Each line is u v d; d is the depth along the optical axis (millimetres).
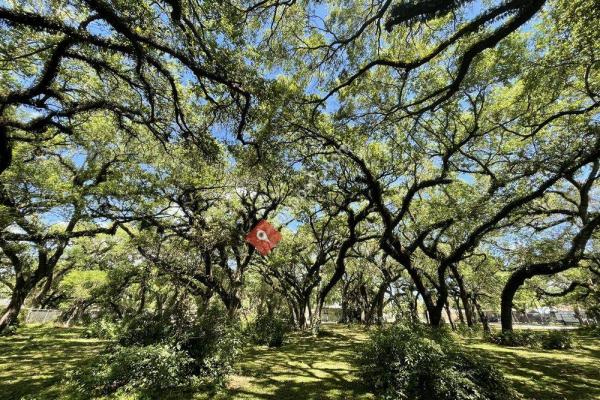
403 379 5641
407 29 7367
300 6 7363
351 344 12883
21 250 12805
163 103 7883
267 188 14562
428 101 9883
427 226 12352
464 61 5836
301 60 8281
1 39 6324
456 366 5781
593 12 6023
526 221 15023
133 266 16938
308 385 6543
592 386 6691
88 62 6402
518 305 31234
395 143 11664
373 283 29125
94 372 6238
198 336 7219
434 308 12438
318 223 20203
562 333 13367
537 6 4750
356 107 9602
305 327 21359
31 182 11133
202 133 8312
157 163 12406
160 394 5730
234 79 6141
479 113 10305
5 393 5855
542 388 6504
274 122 8969
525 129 11461
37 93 6355
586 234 11156
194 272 13305
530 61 8289
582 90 9508
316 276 22188
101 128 11547
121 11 4852
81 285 21703
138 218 12219
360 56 7984
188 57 5621
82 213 11273
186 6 5422
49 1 4934
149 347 6367
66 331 16484
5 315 14414
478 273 21109
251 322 15039
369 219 16281
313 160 12508
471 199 11766
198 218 13297
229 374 7016
